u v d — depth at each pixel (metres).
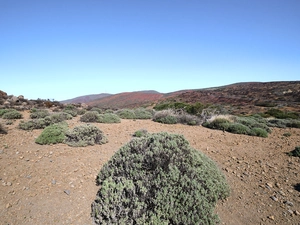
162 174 3.37
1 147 5.89
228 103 44.34
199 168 3.80
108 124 11.25
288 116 23.81
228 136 9.91
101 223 3.12
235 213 3.64
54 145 6.54
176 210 2.98
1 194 3.64
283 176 5.28
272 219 3.52
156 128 10.91
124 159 3.98
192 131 10.70
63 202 3.61
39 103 24.20
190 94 63.31
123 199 3.12
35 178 4.28
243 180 4.98
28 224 3.04
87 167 5.02
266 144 8.76
